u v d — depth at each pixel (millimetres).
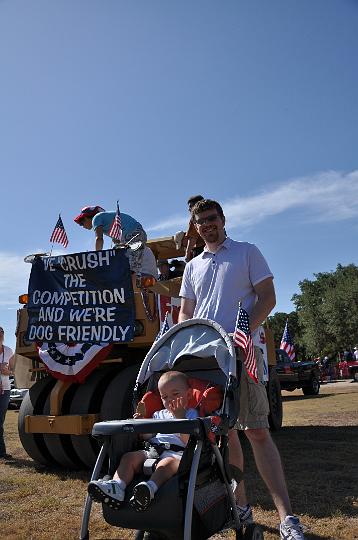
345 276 62312
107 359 6941
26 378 7977
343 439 9125
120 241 7902
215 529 3412
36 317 7148
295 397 20969
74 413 6734
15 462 7941
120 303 6691
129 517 3182
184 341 4109
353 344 54281
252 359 3908
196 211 4508
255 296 4457
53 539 4426
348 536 4379
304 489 5816
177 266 9391
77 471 7133
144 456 3385
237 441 4281
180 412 3719
